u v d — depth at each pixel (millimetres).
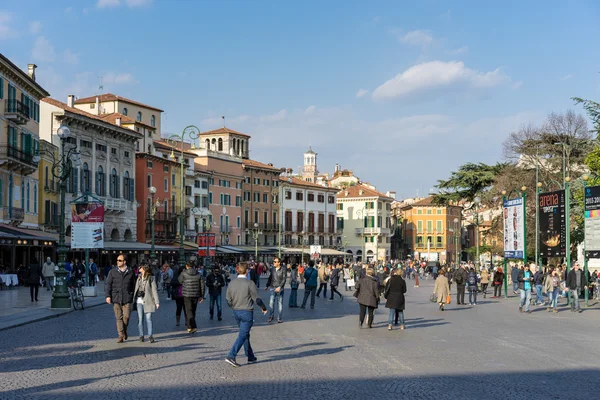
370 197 143250
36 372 13578
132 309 20828
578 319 28312
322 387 12125
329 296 44219
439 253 150875
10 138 54844
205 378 12961
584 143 68500
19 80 56625
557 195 38344
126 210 82188
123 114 97188
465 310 33125
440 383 12586
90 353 16375
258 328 22875
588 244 36125
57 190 67562
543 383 12688
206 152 107625
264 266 95750
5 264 55375
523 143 71062
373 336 20453
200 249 65188
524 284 32344
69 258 69750
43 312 27594
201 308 32531
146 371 13734
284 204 127438
